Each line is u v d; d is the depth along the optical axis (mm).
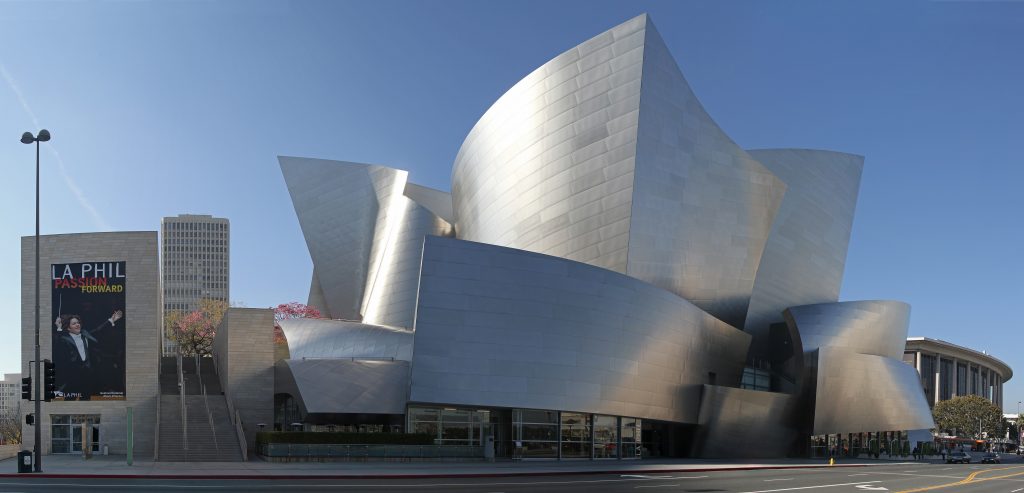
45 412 42969
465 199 60719
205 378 52250
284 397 47781
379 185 71625
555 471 30938
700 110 51062
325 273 70125
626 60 48562
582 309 42344
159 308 49375
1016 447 115938
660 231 48656
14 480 26016
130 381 43562
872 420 54156
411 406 39844
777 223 60594
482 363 39906
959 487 25828
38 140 33375
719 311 51625
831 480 28109
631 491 22172
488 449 38781
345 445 36344
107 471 29062
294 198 72562
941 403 124688
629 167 47719
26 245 44375
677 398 46438
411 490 21391
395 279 62062
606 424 43250
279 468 31312
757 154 62781
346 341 46875
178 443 38188
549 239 50812
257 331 47000
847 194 66812
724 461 43094
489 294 40688
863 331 55125
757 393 48938
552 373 41062
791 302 60281
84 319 43781
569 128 50656
